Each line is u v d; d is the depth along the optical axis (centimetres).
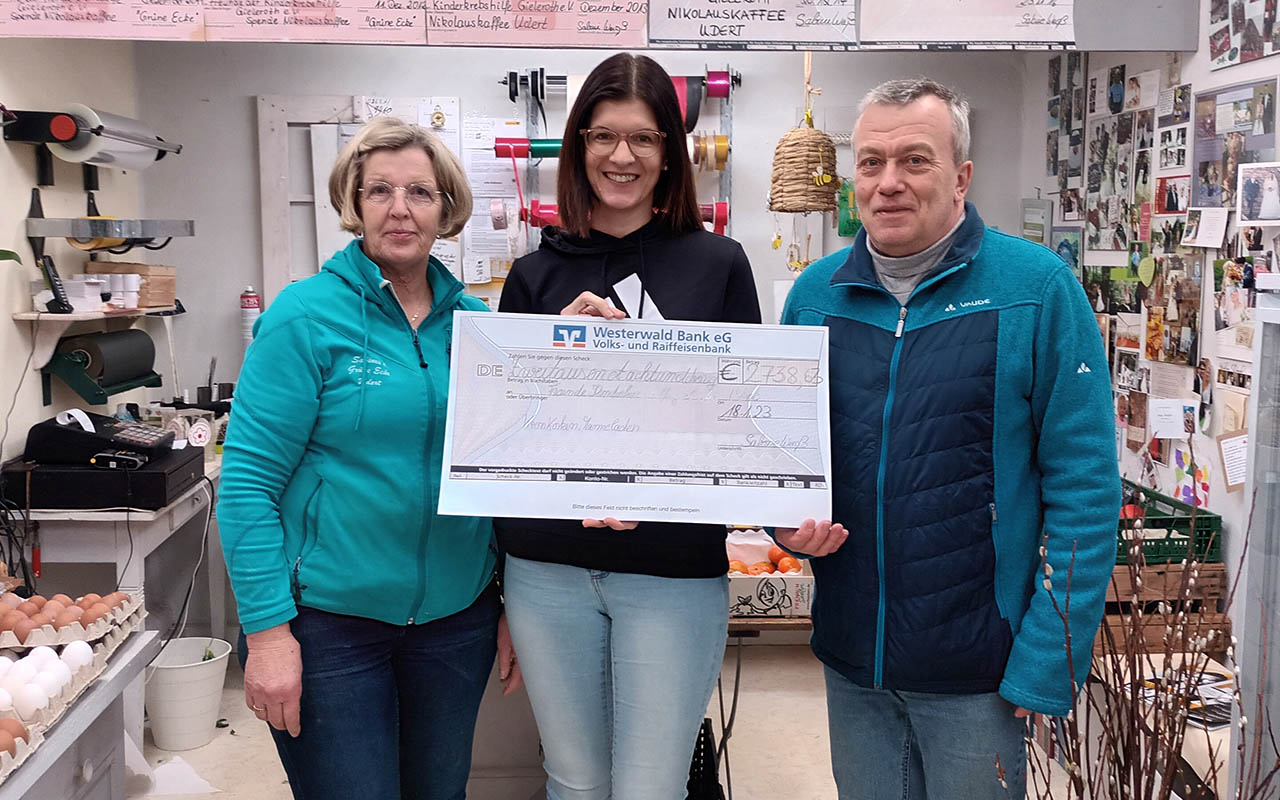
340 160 176
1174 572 254
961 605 155
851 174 393
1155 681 152
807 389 164
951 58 391
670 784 168
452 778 189
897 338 159
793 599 329
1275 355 179
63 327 309
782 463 163
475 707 188
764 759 305
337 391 169
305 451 172
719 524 171
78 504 280
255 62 380
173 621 365
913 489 155
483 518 185
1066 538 153
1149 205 307
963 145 156
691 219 176
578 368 165
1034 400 155
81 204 335
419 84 383
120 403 363
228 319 389
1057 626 151
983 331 154
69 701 189
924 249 158
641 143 167
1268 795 168
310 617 170
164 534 297
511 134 383
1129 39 279
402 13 273
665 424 165
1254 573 184
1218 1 271
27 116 291
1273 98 249
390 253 173
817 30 277
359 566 170
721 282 173
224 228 386
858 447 161
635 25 275
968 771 159
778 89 388
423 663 180
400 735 187
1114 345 330
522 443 164
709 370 165
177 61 379
